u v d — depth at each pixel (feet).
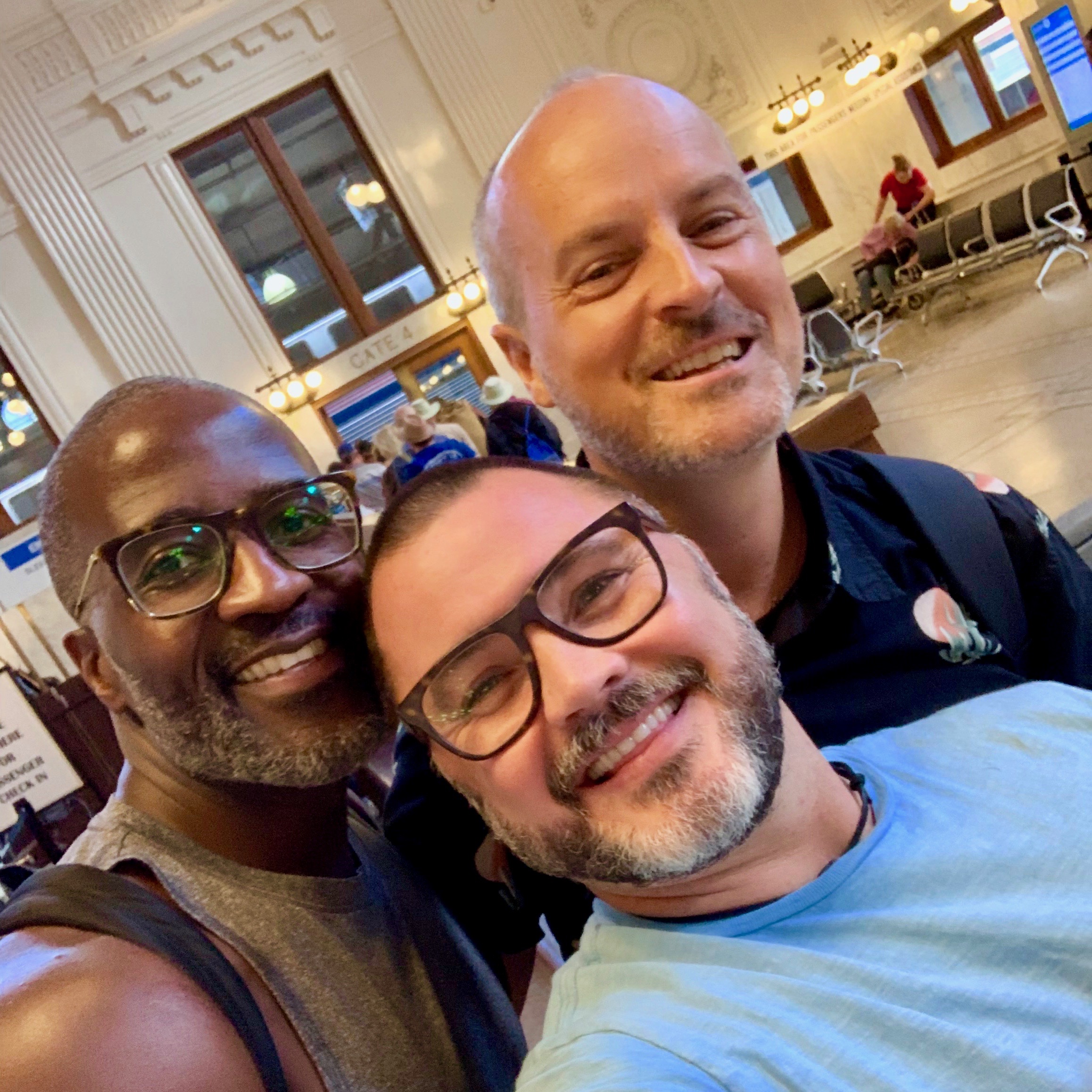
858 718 3.97
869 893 2.90
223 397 3.31
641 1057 2.38
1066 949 2.69
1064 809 3.13
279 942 2.97
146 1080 2.10
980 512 4.35
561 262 3.70
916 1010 2.53
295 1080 2.67
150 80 27.09
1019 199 25.84
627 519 2.94
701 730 2.81
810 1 31.04
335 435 29.63
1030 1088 2.40
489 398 24.21
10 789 11.83
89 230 27.20
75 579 3.11
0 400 27.84
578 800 2.74
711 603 3.04
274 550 3.09
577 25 29.91
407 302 29.78
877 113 33.58
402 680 2.99
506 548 2.89
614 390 3.74
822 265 34.42
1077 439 13.56
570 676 2.68
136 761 3.25
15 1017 2.15
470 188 29.27
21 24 25.95
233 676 3.02
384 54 28.37
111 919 2.49
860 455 4.64
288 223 28.91
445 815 4.11
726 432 3.64
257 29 27.63
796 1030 2.44
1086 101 25.88
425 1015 3.23
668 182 3.61
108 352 27.76
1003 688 4.01
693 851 2.68
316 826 3.37
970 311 26.78
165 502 2.99
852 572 4.08
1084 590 4.46
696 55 31.24
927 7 30.45
